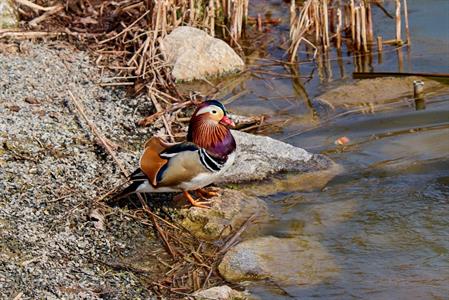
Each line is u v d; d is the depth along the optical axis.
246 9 18.38
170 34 16.94
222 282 10.88
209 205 12.31
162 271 11.06
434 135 14.19
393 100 15.48
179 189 11.79
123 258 11.28
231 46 17.95
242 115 15.13
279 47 17.91
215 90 16.12
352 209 12.41
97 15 18.09
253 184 13.06
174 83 16.30
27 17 17.95
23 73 15.75
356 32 17.67
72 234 11.62
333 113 15.17
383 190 12.83
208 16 17.86
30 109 14.53
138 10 17.94
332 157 13.74
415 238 11.69
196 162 11.49
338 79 16.45
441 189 12.73
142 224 11.94
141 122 14.46
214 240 11.72
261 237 11.77
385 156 13.71
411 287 10.69
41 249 11.22
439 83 15.91
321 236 11.81
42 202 12.15
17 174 12.71
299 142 14.27
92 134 13.98
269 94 15.99
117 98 15.34
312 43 18.00
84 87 15.59
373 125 14.67
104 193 12.44
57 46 16.92
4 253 11.05
